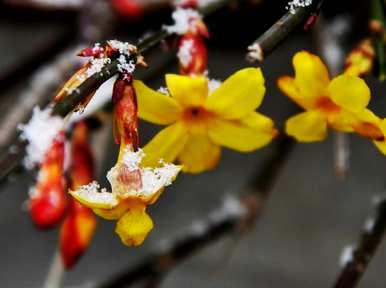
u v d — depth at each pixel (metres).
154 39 0.24
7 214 0.65
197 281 0.63
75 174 0.28
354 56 0.25
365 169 0.65
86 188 0.21
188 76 0.24
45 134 0.23
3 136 0.36
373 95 0.59
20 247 0.64
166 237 0.64
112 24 0.39
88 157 0.29
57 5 0.42
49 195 0.27
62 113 0.21
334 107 0.22
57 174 0.27
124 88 0.22
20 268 0.63
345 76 0.22
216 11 0.27
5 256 0.63
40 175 0.27
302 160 0.67
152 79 0.33
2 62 0.64
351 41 0.40
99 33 0.38
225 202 0.40
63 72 0.38
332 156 0.66
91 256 0.63
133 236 0.20
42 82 0.38
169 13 0.39
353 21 0.40
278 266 0.64
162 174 0.20
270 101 0.61
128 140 0.22
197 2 0.25
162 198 0.66
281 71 0.62
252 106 0.23
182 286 0.63
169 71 0.35
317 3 0.21
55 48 0.42
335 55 0.36
